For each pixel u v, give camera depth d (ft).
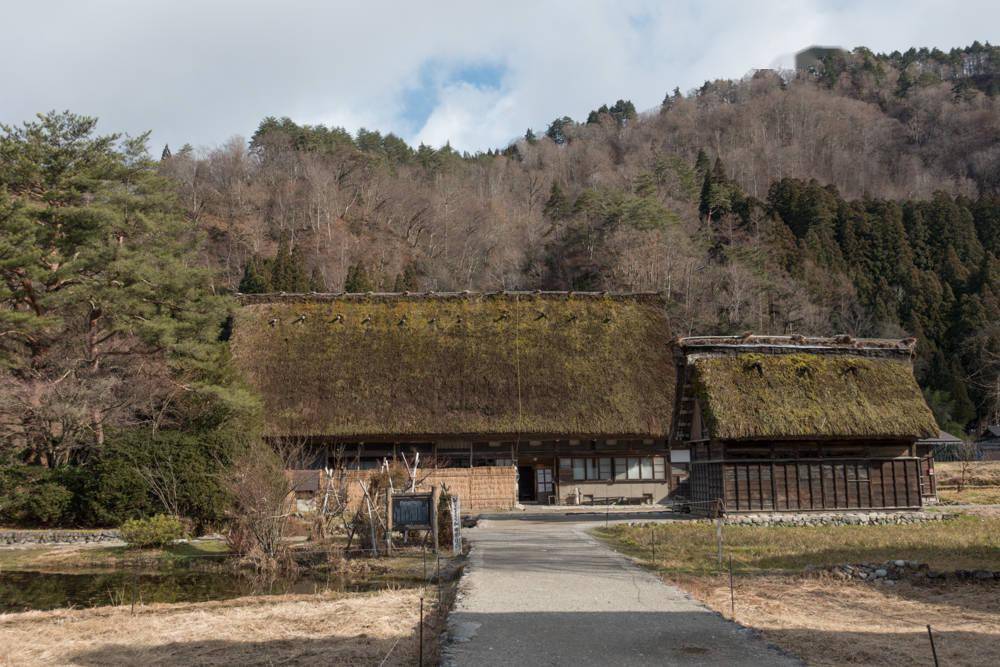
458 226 325.62
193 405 100.32
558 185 341.62
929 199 351.25
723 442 92.17
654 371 128.16
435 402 121.29
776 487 91.25
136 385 97.66
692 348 97.30
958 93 449.06
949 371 228.84
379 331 132.26
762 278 226.38
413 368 125.80
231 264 286.46
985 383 225.56
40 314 99.60
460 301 138.82
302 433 115.96
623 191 296.30
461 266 291.38
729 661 28.68
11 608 50.47
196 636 38.32
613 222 256.52
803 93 459.73
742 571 52.01
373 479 78.28
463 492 114.11
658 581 46.29
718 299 226.38
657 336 134.31
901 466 93.61
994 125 407.23
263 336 130.93
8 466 88.38
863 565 50.90
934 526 84.64
